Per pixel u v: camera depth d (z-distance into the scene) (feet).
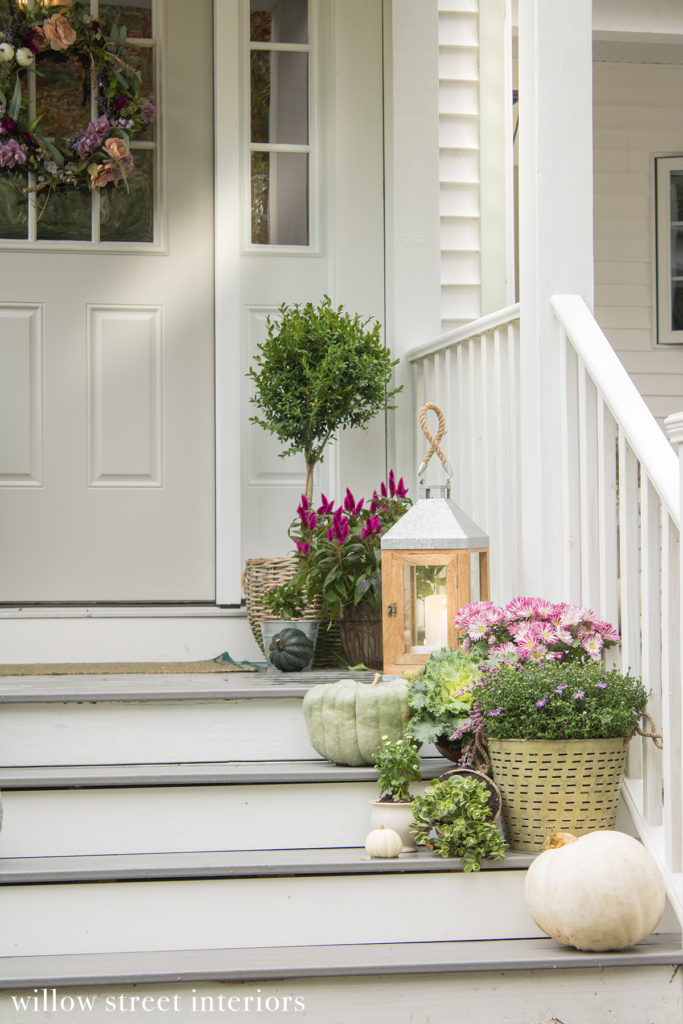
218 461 12.66
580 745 8.23
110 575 12.62
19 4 12.29
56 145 12.57
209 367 12.90
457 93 13.85
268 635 11.02
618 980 7.58
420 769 9.17
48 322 12.59
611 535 9.16
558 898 7.55
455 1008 7.47
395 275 13.15
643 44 16.96
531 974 7.52
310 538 11.25
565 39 9.93
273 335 12.68
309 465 11.99
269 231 13.26
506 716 8.30
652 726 8.42
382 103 13.44
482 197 13.88
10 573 12.42
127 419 12.72
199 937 8.03
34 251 12.58
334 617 11.01
